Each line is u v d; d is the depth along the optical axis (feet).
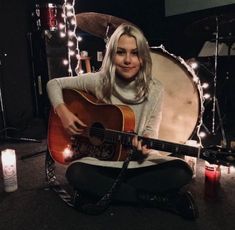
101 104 4.61
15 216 4.58
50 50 8.85
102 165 4.27
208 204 4.75
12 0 9.71
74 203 4.64
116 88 4.71
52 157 5.38
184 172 4.33
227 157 3.51
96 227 4.22
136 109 4.69
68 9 8.74
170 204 4.45
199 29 7.61
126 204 4.78
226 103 9.70
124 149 4.31
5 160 5.38
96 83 4.91
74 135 4.94
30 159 7.07
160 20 10.98
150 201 4.47
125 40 4.32
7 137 8.42
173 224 4.23
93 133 4.61
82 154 4.86
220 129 8.74
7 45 9.79
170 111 5.70
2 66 9.75
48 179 5.56
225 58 9.75
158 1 10.82
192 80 5.42
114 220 4.37
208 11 9.57
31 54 10.05
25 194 5.28
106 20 7.32
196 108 5.58
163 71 5.59
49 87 5.19
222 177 5.68
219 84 9.77
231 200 4.85
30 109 10.61
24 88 10.36
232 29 7.43
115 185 4.22
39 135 9.15
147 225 4.23
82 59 9.50
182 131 5.78
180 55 10.84
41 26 8.76
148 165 4.34
